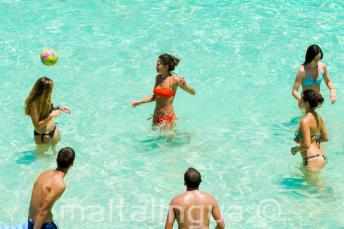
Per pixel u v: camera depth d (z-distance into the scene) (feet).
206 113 74.95
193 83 81.87
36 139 65.98
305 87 70.23
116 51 90.33
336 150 66.80
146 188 60.85
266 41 93.35
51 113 65.00
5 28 97.25
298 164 64.59
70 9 105.40
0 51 89.61
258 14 103.30
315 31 96.48
